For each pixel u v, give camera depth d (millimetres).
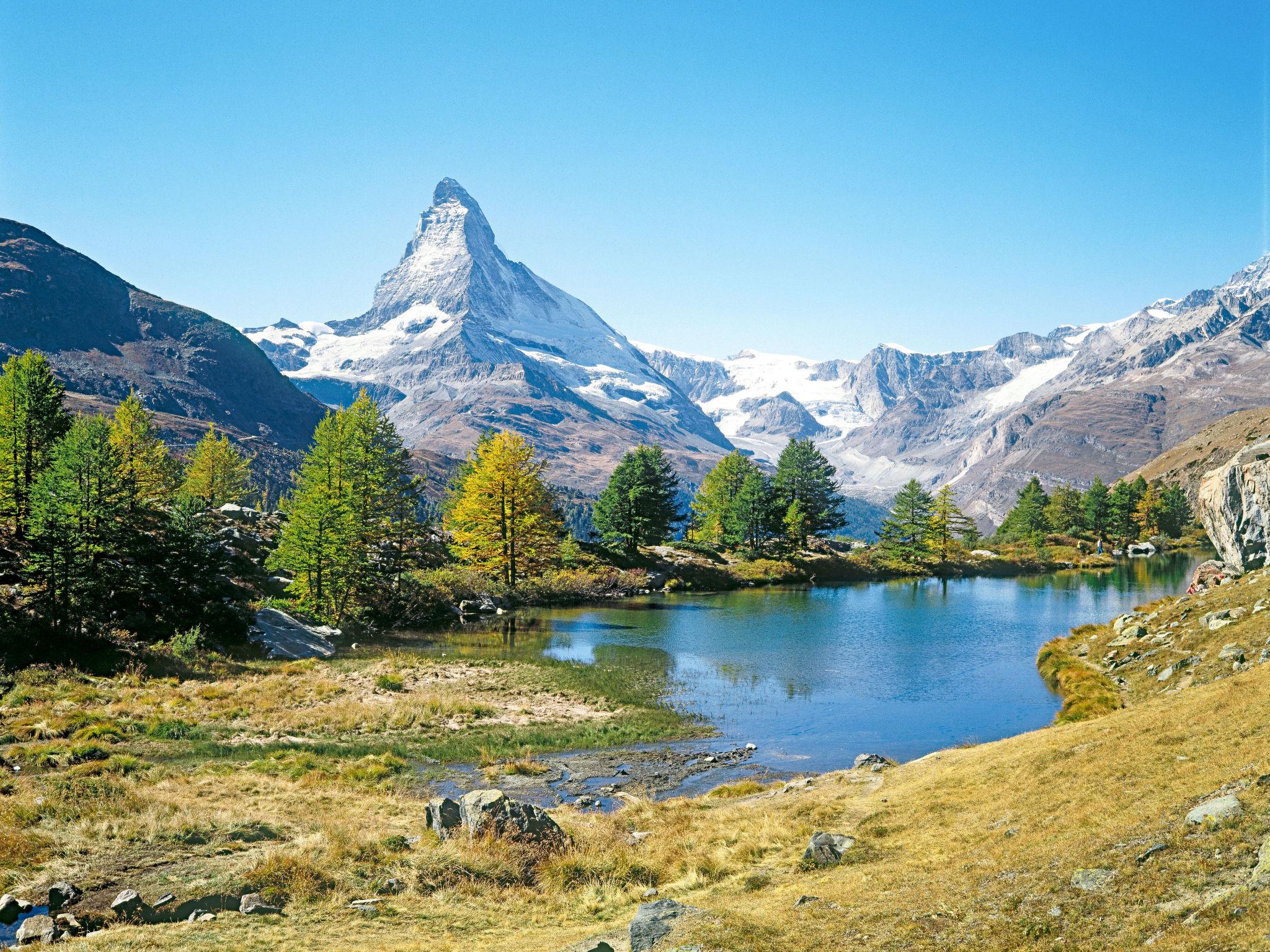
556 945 14797
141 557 49562
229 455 101250
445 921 17109
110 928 16016
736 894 16906
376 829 22734
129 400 78375
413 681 45281
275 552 63688
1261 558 45094
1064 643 52625
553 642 60438
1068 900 11750
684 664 52188
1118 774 17562
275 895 18062
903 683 46594
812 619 73312
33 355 52469
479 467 86750
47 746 28938
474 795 22891
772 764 32156
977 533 145625
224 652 49062
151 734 32281
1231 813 12586
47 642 41688
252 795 25359
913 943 11688
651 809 25016
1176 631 40500
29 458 51625
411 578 73438
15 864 18828
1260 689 19594
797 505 125312
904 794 22641
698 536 132125
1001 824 17266
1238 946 9125
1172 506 168500
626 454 112938
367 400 70188
